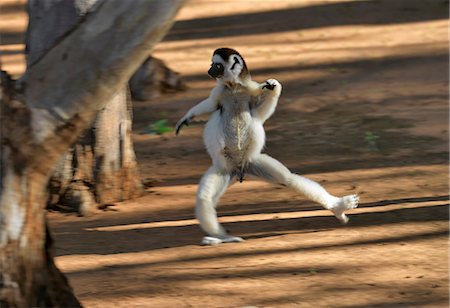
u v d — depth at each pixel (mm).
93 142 18688
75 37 9719
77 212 18406
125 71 9781
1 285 10031
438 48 32312
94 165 18688
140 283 12875
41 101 9906
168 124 25766
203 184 15023
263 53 33156
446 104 26062
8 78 9961
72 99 9852
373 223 15875
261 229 15945
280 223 16359
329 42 34219
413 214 16359
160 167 21891
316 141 23312
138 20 9516
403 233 15086
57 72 9820
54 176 18484
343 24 36656
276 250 14391
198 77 30531
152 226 16719
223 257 14109
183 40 35969
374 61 31250
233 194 19141
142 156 22969
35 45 18391
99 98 9914
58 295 10555
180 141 24188
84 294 12438
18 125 9883
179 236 15758
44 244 10422
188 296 12211
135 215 17906
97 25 9633
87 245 15367
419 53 31844
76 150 18594
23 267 10188
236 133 14758
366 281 12625
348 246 14438
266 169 15141
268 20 38031
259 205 18094
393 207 17016
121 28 9562
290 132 24266
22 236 10133
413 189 18609
